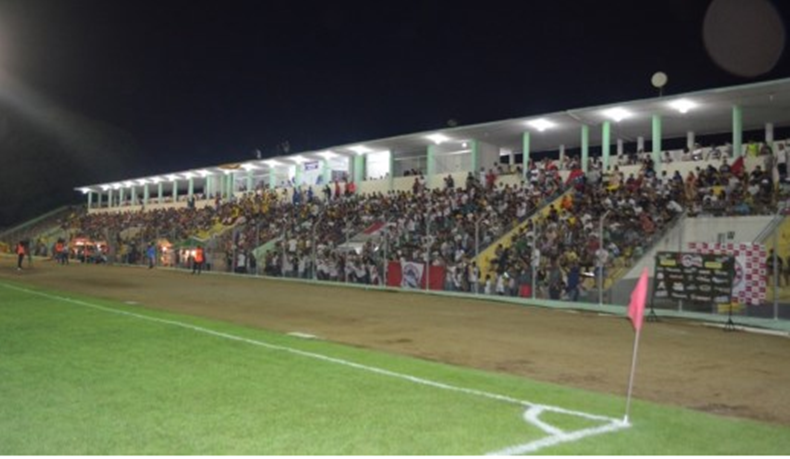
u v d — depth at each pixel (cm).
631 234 2177
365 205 3716
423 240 2856
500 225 2759
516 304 2050
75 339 1152
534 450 571
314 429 620
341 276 2970
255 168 5456
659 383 901
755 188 2266
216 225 4641
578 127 3450
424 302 2078
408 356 1088
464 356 1103
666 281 1647
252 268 3506
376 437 600
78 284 2638
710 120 3195
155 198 7138
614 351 1163
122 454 543
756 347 1229
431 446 577
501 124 3478
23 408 683
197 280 3017
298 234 3650
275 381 826
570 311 1859
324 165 4862
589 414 696
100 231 5775
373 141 4131
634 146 4753
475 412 694
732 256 1545
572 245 2230
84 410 677
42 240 6128
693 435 626
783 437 626
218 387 787
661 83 2952
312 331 1384
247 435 599
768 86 2559
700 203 2320
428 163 4109
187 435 596
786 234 1936
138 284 2695
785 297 1844
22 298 1936
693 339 1327
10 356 980
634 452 571
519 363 1044
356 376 866
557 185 2975
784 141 2888
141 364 927
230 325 1381
